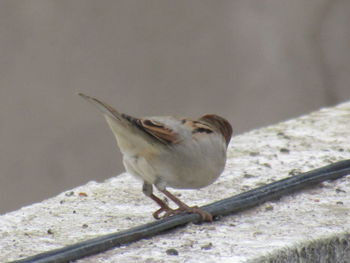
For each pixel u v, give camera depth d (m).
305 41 18.02
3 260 6.52
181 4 17.52
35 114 16.55
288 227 6.88
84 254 6.37
